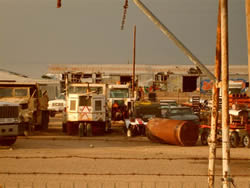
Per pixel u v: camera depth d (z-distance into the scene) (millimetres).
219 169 22422
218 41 13406
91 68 117062
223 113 12773
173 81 123375
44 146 30172
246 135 32812
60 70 114562
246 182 18719
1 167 21016
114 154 26641
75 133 41094
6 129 28906
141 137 40031
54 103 72000
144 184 17578
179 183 17953
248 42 12406
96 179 18375
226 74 12625
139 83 122438
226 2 12461
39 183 17297
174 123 33656
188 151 29562
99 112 40938
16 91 40875
